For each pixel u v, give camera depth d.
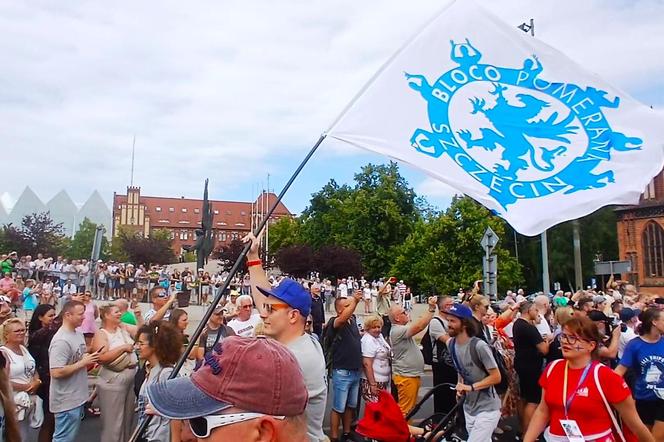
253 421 1.57
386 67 5.69
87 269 28.62
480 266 50.41
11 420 3.72
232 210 144.50
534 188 5.54
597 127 6.01
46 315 7.65
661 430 6.32
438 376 8.56
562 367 4.33
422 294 54.47
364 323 8.76
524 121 5.89
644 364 6.43
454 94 5.77
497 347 8.75
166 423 5.25
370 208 64.56
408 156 5.39
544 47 6.18
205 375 1.62
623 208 71.94
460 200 53.12
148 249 62.53
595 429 4.18
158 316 8.75
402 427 6.12
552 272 64.75
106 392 6.83
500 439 8.98
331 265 55.03
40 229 55.91
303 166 4.94
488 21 6.05
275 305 3.75
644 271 70.12
